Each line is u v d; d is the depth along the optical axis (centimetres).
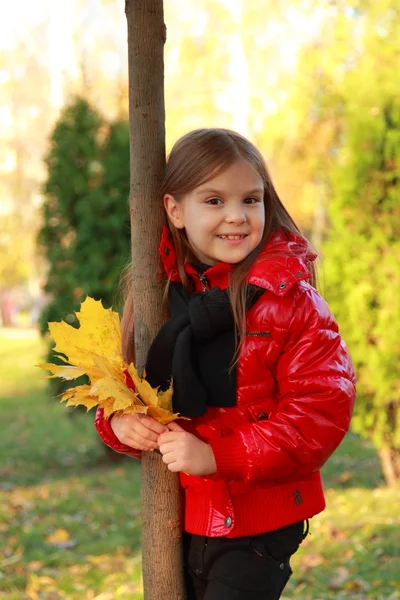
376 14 923
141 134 202
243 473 184
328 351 189
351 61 1097
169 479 203
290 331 189
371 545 456
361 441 892
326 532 492
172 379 188
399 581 393
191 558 207
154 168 203
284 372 189
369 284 610
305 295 192
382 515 528
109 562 461
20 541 501
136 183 204
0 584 415
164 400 187
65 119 800
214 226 192
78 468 800
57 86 1945
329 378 186
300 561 440
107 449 826
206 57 1596
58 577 432
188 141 199
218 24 1565
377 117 618
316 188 1514
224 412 194
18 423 1078
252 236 193
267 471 183
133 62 200
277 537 199
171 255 206
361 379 622
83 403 193
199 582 208
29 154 2639
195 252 207
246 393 192
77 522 559
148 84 200
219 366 191
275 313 189
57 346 200
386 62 664
